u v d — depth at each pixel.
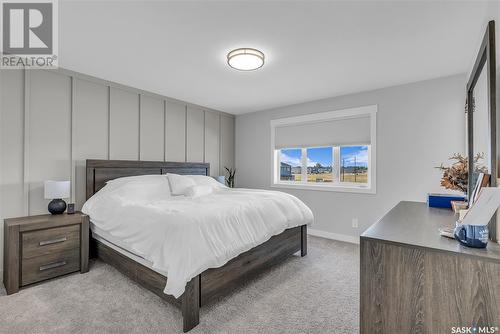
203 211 2.05
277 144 4.60
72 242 2.53
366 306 1.13
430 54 2.43
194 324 1.73
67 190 2.63
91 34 2.10
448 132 2.98
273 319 1.83
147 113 3.73
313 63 2.65
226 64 2.70
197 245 1.75
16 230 2.19
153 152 3.81
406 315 1.04
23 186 2.59
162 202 2.62
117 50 2.38
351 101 3.71
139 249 2.01
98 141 3.19
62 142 2.88
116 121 3.37
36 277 2.30
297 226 2.97
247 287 2.30
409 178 3.24
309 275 2.56
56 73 2.83
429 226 1.37
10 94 2.51
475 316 0.91
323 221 4.00
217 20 1.89
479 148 1.66
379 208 3.47
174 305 1.81
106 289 2.24
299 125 4.32
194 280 1.73
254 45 2.26
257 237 2.25
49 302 2.03
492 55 1.27
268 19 1.87
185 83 3.31
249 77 3.07
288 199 3.01
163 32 2.06
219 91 3.65
